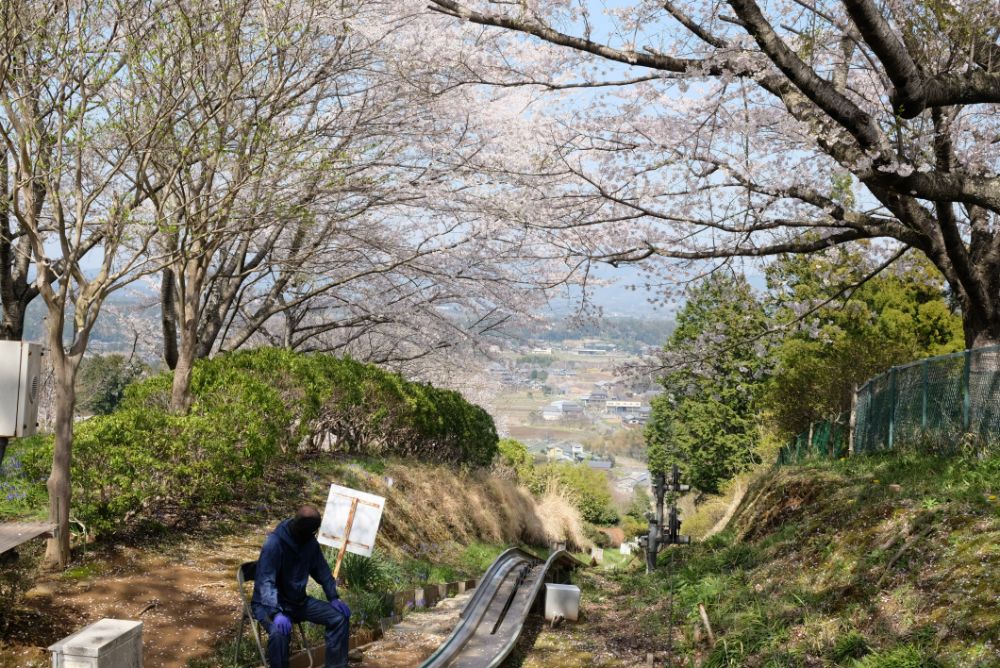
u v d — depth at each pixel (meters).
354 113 16.47
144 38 9.62
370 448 19.05
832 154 10.06
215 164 11.96
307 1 12.58
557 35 9.84
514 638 9.48
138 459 10.02
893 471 12.44
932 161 10.08
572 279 16.30
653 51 10.43
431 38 14.49
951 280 13.42
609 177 13.61
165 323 16.83
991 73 8.77
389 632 9.64
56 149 9.09
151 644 7.43
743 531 16.30
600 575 19.05
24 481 10.53
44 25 8.70
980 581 7.21
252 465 12.06
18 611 7.57
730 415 44.06
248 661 7.35
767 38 8.34
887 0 9.74
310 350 23.52
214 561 10.03
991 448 10.95
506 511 21.06
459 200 16.97
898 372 14.96
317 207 16.88
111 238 9.18
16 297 14.38
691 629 10.00
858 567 8.98
